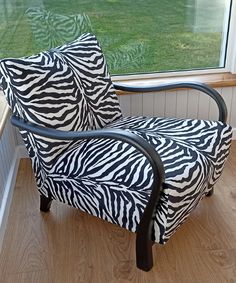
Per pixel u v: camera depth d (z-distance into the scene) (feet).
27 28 6.68
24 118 4.86
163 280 4.64
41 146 4.91
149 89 5.86
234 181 6.54
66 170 4.93
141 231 4.51
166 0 6.75
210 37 7.25
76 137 4.38
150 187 4.22
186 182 4.28
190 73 7.52
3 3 6.38
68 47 5.58
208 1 6.84
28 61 4.75
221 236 5.31
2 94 5.97
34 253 5.10
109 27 6.93
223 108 5.48
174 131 5.22
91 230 5.53
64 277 4.72
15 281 4.67
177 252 5.06
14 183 6.61
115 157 4.70
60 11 6.64
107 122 5.78
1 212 5.55
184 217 4.74
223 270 4.75
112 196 4.56
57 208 6.01
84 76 5.43
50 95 4.83
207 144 4.90
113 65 7.31
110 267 4.86
